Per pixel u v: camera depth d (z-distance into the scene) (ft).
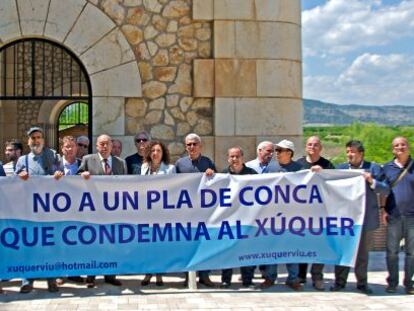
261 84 24.99
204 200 19.48
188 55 24.79
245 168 20.44
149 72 24.63
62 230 18.86
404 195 19.33
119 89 24.44
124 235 19.15
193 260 19.38
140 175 19.22
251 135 24.91
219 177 19.54
